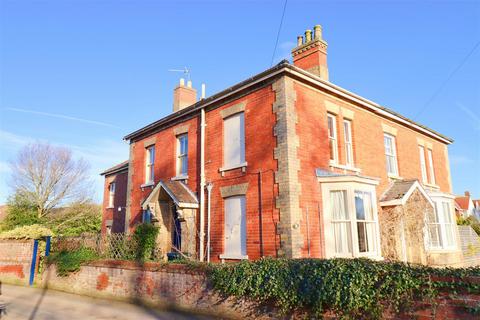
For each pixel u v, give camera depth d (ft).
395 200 44.06
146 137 61.36
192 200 45.75
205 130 47.60
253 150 40.06
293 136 37.01
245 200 39.91
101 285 39.58
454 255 53.52
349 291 20.42
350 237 36.76
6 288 46.83
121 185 76.59
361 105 48.21
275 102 38.55
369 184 41.06
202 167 46.01
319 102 41.98
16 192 105.19
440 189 64.80
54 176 110.32
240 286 25.54
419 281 18.56
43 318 29.81
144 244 38.60
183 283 30.63
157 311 30.99
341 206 38.19
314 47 48.55
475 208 183.52
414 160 58.34
